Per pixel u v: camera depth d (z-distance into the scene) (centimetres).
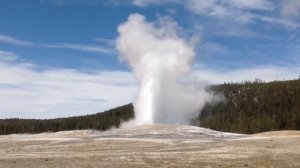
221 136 6075
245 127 15088
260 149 4234
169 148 4400
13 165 3041
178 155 3709
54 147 4566
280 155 3712
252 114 17388
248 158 3494
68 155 3759
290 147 4425
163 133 6169
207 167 2975
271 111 17188
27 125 16600
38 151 4203
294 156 3638
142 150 4231
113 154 3834
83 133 7075
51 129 16762
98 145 4672
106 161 3272
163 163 3156
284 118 15175
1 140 5494
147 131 6469
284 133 6831
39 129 16550
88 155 3747
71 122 17188
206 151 4072
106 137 5659
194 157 3553
